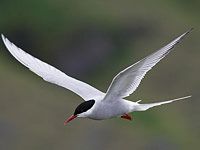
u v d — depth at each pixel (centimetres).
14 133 2600
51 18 3259
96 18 3275
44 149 2566
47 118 2712
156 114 2819
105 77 3123
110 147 2603
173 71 3097
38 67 1010
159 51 866
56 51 3172
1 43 3170
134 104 961
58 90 2923
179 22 3378
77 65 3152
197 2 3572
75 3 3338
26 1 3306
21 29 3212
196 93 2998
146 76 3055
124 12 3338
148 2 3450
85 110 968
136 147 2630
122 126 2688
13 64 3055
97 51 3186
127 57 3173
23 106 2762
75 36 3209
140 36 3266
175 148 2666
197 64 3152
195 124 2811
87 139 2616
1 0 3303
